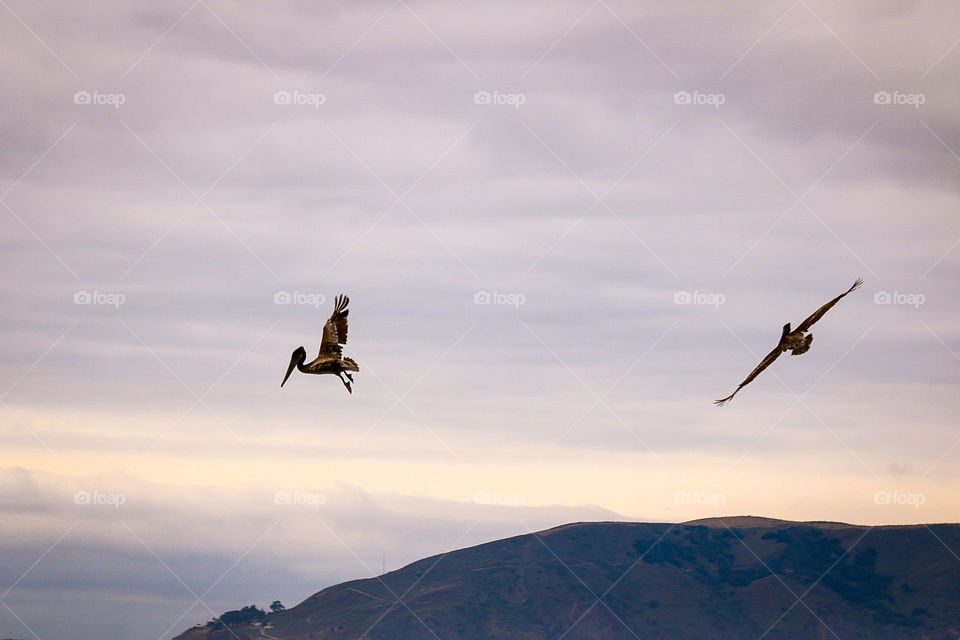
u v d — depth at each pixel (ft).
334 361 93.86
